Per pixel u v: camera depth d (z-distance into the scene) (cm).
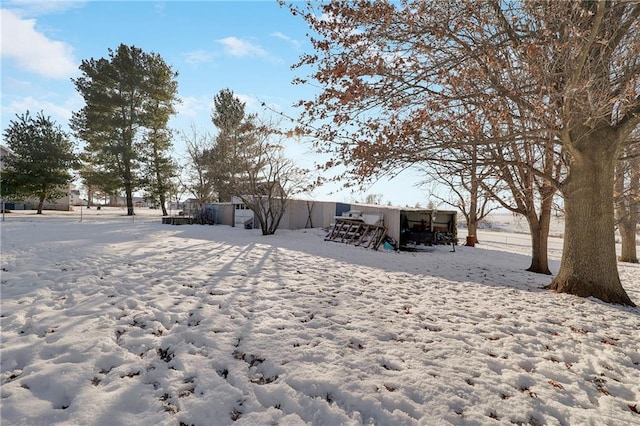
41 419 257
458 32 594
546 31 474
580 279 705
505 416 281
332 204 2264
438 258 1315
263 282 676
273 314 486
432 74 577
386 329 450
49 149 3203
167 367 337
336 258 1093
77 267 722
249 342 390
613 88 566
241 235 1761
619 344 444
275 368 337
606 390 332
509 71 527
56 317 440
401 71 589
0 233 1357
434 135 658
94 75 3219
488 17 568
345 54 589
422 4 564
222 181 2325
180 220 2631
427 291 693
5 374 312
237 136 1970
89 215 3319
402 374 334
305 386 309
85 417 260
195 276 693
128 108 3434
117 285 597
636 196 1193
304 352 370
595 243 699
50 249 954
